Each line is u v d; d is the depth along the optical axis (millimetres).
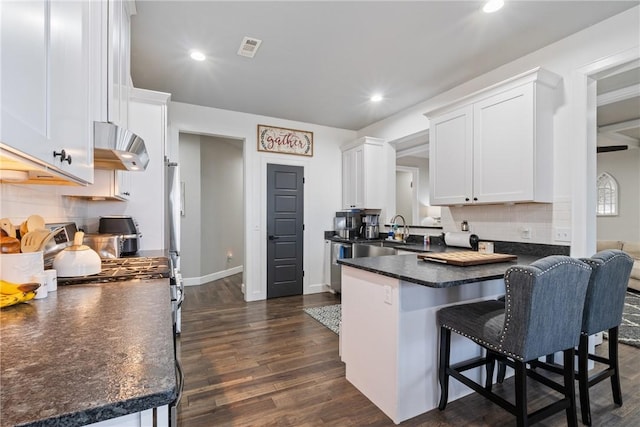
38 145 647
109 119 1375
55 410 473
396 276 1706
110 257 2121
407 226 4145
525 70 2709
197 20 2213
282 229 4594
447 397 1863
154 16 2160
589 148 2354
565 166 2430
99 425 559
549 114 2479
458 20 2223
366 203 4438
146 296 1186
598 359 1972
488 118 2678
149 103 2688
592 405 1895
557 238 2467
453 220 3391
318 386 2123
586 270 1520
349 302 2203
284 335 3029
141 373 592
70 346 715
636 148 6031
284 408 1881
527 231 2674
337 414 1826
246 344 2811
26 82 596
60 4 785
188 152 5219
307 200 4777
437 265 2004
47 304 1075
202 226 5457
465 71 3004
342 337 2283
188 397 1987
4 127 508
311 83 3287
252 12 2127
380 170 4523
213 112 4062
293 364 2436
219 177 5918
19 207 1337
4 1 515
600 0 2000
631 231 6383
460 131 2932
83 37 1000
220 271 5906
